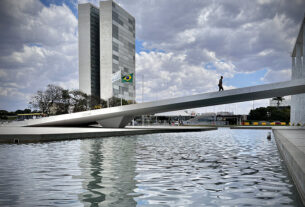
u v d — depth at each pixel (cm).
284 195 516
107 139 2053
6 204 462
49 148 1386
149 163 899
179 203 468
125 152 1217
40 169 787
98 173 726
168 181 632
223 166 843
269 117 10244
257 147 1491
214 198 496
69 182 621
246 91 2680
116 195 516
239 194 524
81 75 13275
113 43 12500
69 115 3269
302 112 4662
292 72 6106
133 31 14625
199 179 655
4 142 1730
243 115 9875
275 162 934
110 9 12394
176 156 1086
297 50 5366
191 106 3262
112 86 12206
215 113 10000
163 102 2966
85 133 2092
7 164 877
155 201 478
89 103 8000
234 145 1606
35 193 529
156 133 3012
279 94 2934
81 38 13325
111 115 3259
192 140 2000
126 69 13762
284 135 1861
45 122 3347
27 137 1731
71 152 1213
